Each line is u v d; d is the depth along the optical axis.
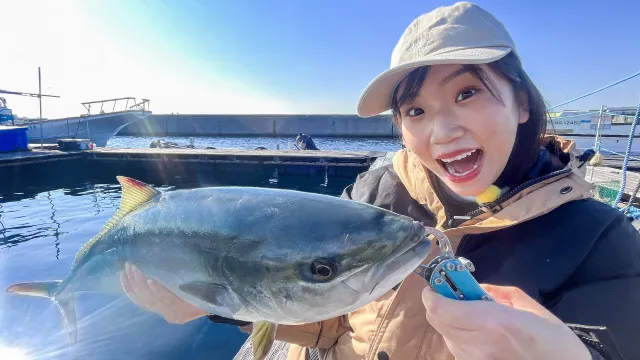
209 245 0.48
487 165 0.42
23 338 1.40
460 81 0.40
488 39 0.41
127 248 0.59
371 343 0.45
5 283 2.00
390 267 0.40
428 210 0.53
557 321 0.27
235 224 0.47
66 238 2.74
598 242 0.37
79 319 1.51
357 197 0.64
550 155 0.47
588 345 0.33
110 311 1.56
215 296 0.48
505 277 0.40
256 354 0.46
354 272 0.41
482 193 0.44
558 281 0.38
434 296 0.29
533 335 0.26
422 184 0.52
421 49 0.43
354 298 0.41
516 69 0.42
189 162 5.35
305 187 4.85
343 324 0.54
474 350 0.27
